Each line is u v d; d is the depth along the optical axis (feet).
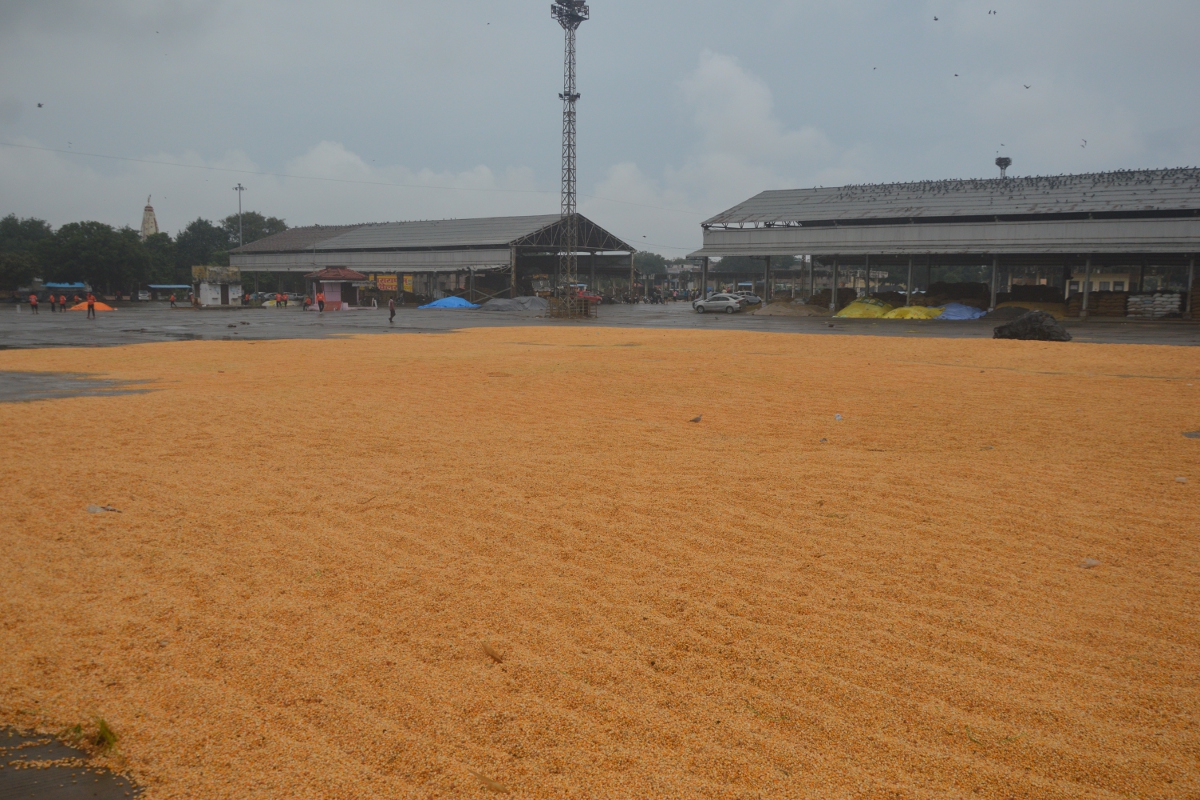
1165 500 17.81
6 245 360.28
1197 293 137.90
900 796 7.62
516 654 10.42
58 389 37.83
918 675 9.94
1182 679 9.78
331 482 19.24
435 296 253.44
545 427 27.04
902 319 147.23
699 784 7.80
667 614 11.73
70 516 16.40
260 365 50.29
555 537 15.16
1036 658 10.38
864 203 186.70
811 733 8.68
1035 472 20.53
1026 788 7.74
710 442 24.48
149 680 9.80
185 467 20.83
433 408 31.30
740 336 84.99
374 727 8.79
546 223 253.44
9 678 9.88
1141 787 7.73
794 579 13.09
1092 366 50.06
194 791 7.78
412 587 12.68
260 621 11.40
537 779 7.89
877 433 26.18
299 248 291.79
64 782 7.97
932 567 13.66
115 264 287.07
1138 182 161.58
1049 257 178.40
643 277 364.38
